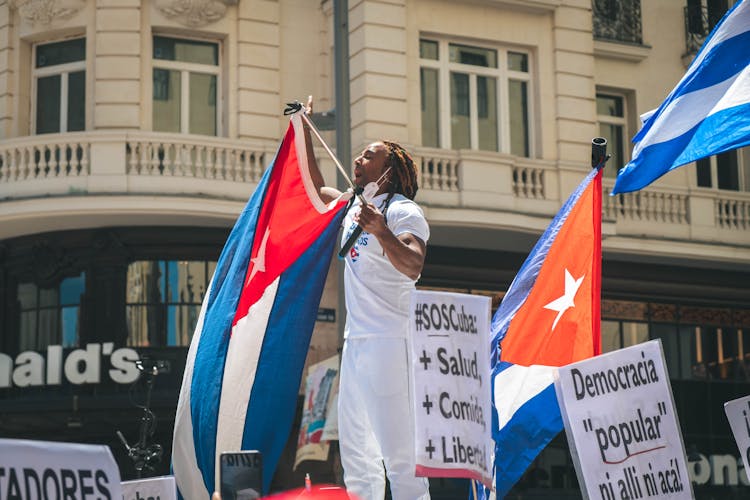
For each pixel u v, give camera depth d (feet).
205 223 69.46
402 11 69.67
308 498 17.78
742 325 85.15
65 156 66.49
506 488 24.79
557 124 73.46
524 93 73.61
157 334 69.87
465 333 18.38
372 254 19.08
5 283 72.69
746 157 83.20
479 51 72.49
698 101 26.32
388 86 68.85
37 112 70.08
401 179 19.74
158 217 67.77
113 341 69.46
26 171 67.15
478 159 69.72
